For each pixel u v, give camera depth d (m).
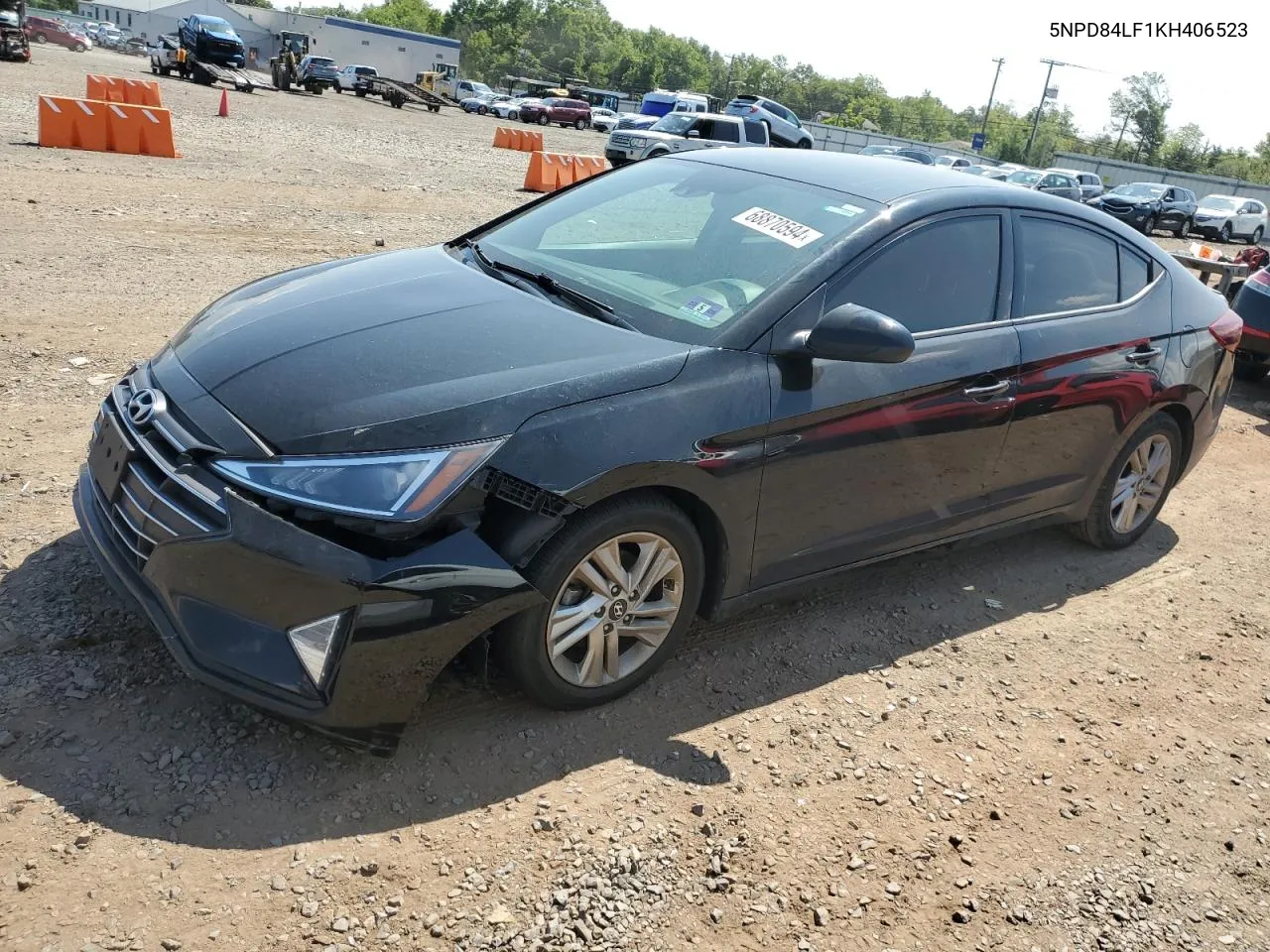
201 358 3.08
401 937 2.34
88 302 6.82
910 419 3.61
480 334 3.12
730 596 3.43
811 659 3.74
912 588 4.41
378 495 2.61
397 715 2.72
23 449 4.48
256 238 9.67
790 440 3.29
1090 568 4.86
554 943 2.39
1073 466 4.44
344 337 3.08
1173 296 4.76
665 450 2.97
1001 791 3.17
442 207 13.34
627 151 26.17
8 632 3.18
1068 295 4.27
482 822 2.72
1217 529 5.59
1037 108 81.50
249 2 151.25
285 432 2.69
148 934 2.25
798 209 3.79
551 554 2.86
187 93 30.94
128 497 2.85
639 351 3.13
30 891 2.30
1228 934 2.74
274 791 2.71
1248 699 3.90
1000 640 4.09
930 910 2.66
